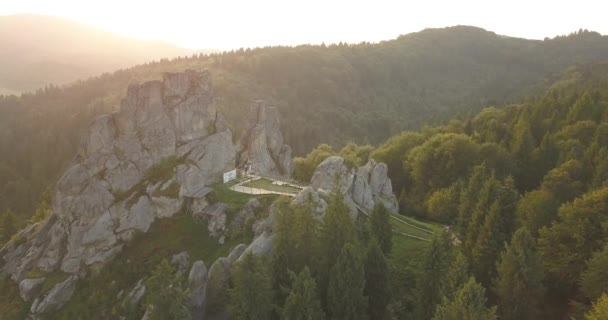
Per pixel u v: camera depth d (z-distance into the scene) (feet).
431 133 422.82
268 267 152.87
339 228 160.66
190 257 194.29
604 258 143.13
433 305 145.59
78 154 218.79
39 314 186.29
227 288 168.86
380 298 152.46
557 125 366.02
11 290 201.46
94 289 191.21
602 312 120.78
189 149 226.38
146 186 212.23
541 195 208.13
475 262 171.42
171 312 141.79
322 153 365.61
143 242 203.00
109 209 203.82
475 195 204.64
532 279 143.64
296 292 138.72
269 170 281.54
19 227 307.58
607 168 237.25
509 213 174.60
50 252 202.59
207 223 206.90
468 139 321.93
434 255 148.56
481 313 116.26
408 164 351.87
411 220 249.55
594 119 359.25
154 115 220.64
